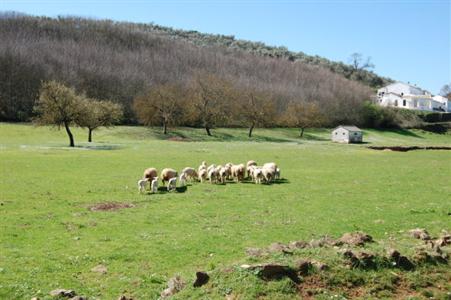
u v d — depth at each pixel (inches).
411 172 2087.8
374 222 1070.4
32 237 919.0
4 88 5334.6
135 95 5954.7
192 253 822.5
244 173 1792.6
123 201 1333.7
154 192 1483.8
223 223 1062.4
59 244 872.9
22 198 1332.4
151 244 876.0
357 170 2149.4
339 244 757.3
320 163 2449.6
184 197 1403.8
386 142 5428.2
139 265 757.9
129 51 7731.3
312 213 1181.7
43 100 3257.9
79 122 3410.4
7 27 7199.8
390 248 708.0
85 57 6688.0
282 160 2559.1
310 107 5876.0
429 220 1092.5
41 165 2080.5
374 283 629.9
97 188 1535.4
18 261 757.9
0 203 1251.8
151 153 2726.4
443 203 1318.9
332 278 622.5
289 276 613.0
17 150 2743.6
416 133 6865.2
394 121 7130.9
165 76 6870.1
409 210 1211.2
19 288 637.9
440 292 625.3
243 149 3203.7
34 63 5841.5
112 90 6028.5
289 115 5757.9
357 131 5019.7
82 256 795.4
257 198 1397.6
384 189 1595.7
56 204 1269.7
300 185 1670.8
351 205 1294.3
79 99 3380.9
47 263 753.0
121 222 1068.5
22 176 1753.2
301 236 942.4
